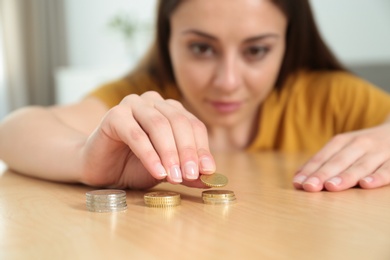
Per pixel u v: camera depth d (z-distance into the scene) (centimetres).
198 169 33
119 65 240
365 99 84
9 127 51
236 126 86
